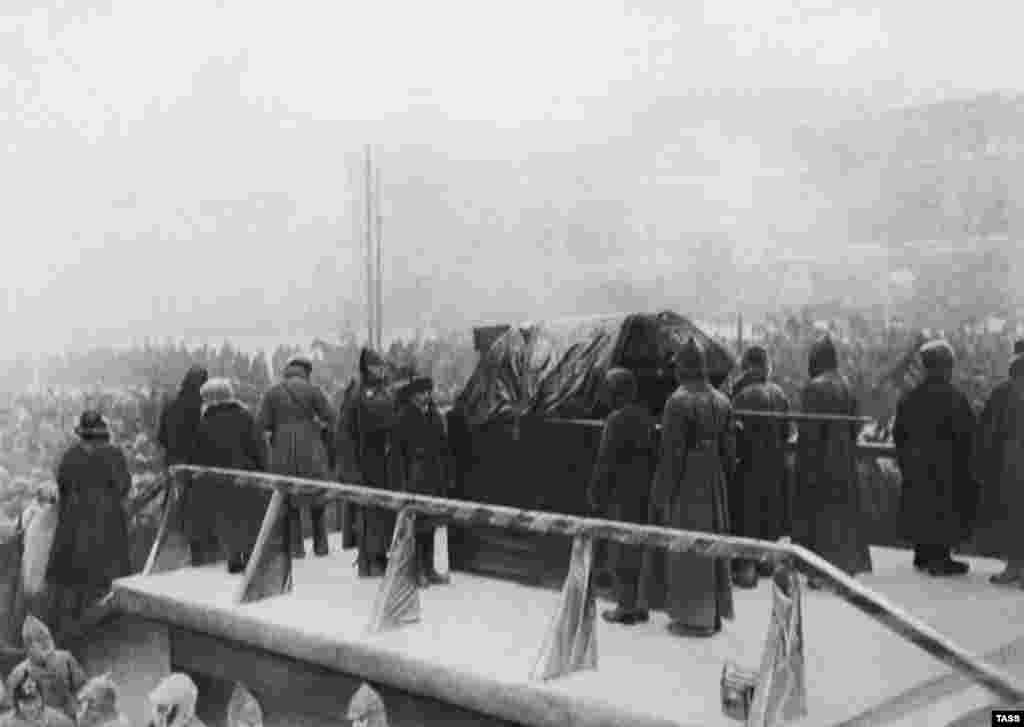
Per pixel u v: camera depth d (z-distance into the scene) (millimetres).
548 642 5180
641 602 6172
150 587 7941
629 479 6203
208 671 7438
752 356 7465
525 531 7324
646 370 6828
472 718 5602
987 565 7531
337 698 6457
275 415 8883
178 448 9273
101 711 6922
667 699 4781
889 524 8297
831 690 4891
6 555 9898
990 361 7590
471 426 7641
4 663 9531
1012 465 6844
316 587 7652
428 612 6637
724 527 5785
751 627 6070
